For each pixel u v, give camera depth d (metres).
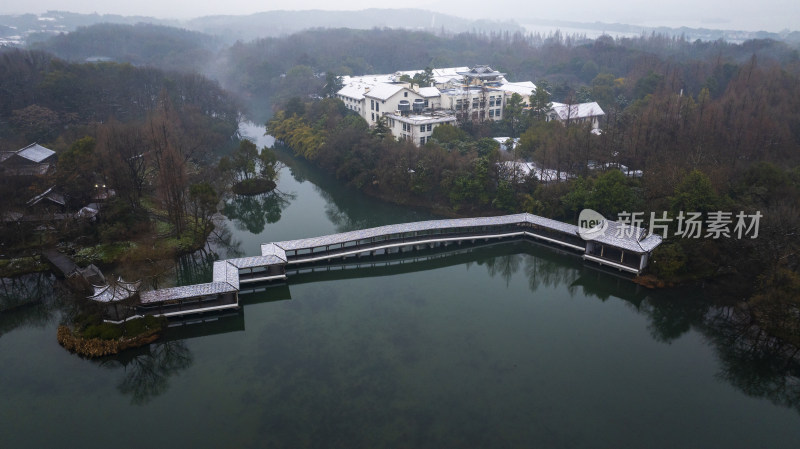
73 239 77.19
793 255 61.31
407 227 80.25
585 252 77.06
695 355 56.44
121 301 55.94
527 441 43.09
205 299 63.69
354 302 67.56
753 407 48.34
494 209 95.62
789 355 55.75
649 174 84.00
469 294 70.25
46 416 46.62
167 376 52.41
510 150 109.19
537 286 73.31
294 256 75.50
